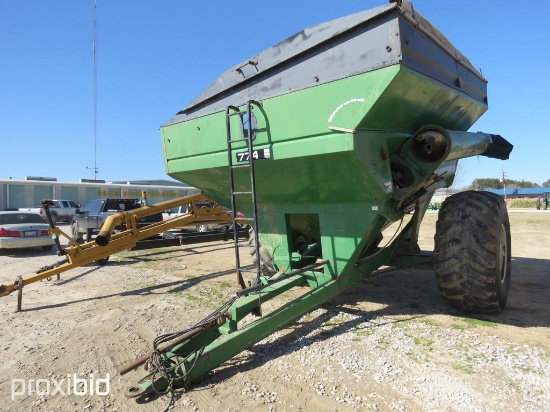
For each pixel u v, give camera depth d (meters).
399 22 3.44
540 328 4.07
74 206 31.06
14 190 31.20
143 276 7.80
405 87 3.60
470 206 4.21
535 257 8.69
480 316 4.46
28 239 12.00
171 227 8.35
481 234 4.09
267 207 5.16
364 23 3.60
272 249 5.21
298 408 2.75
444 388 2.93
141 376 3.40
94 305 5.74
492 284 4.10
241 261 9.41
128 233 7.37
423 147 4.52
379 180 3.91
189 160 5.00
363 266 4.92
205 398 2.93
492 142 6.10
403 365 3.32
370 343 3.79
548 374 3.10
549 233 13.65
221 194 5.48
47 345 4.18
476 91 5.46
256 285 3.69
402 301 5.19
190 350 3.36
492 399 2.77
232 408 2.78
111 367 3.61
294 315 3.88
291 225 5.37
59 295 6.38
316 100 3.77
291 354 3.62
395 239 5.64
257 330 3.52
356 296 5.48
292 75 4.12
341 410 2.70
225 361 3.31
